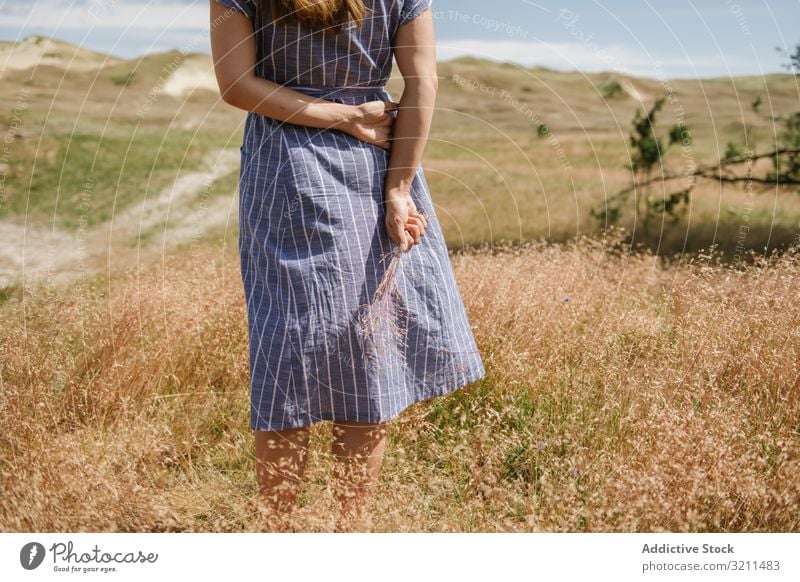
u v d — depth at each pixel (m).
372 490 1.92
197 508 2.07
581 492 2.02
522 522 1.98
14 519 1.84
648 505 1.85
